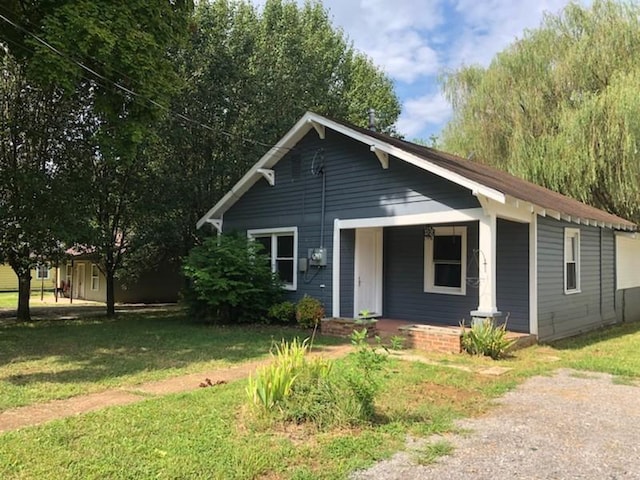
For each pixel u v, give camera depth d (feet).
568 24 61.26
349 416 15.72
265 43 62.54
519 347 30.96
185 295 45.37
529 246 33.68
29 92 44.11
